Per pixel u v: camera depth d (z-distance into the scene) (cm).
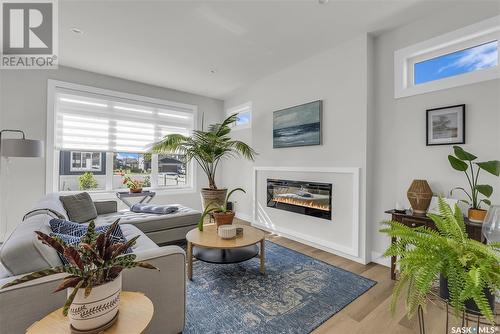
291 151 371
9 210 343
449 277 82
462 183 223
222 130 430
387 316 180
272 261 279
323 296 206
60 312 103
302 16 249
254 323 171
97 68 388
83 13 244
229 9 239
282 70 388
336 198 307
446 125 232
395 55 269
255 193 435
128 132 445
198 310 185
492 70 207
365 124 279
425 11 239
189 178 525
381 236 277
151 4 231
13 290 104
